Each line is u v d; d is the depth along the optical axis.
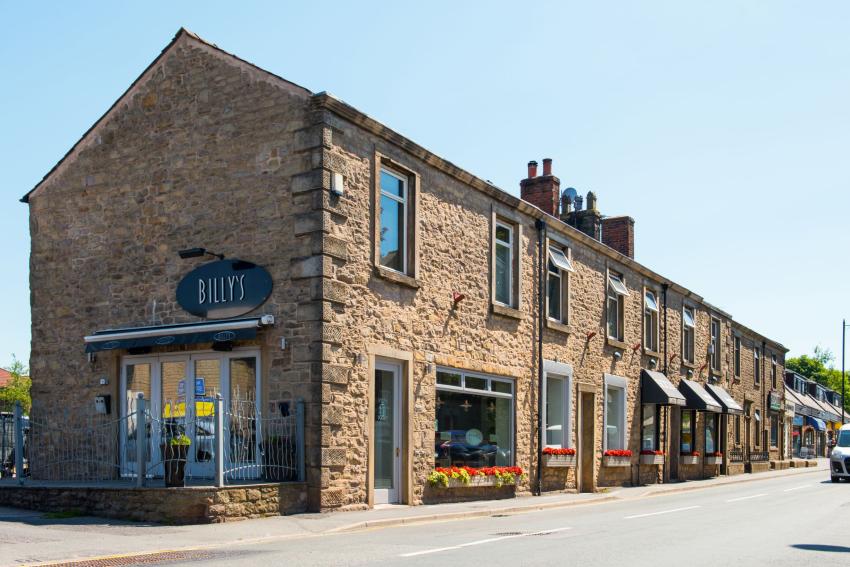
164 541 10.05
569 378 22.06
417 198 16.42
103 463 15.59
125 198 16.20
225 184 15.05
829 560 9.25
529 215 20.67
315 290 13.79
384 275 15.20
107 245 16.30
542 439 20.38
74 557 8.74
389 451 15.62
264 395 14.07
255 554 9.09
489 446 18.62
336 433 13.83
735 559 9.24
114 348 15.30
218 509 11.85
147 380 15.57
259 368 14.21
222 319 14.62
